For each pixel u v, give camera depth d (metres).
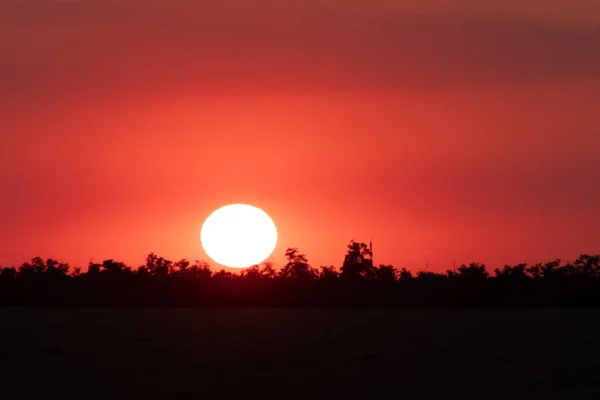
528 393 93.38
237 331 199.50
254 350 143.88
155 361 122.75
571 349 151.75
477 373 110.69
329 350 145.38
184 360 124.81
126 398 86.94
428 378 104.88
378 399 88.00
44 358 126.38
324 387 96.25
